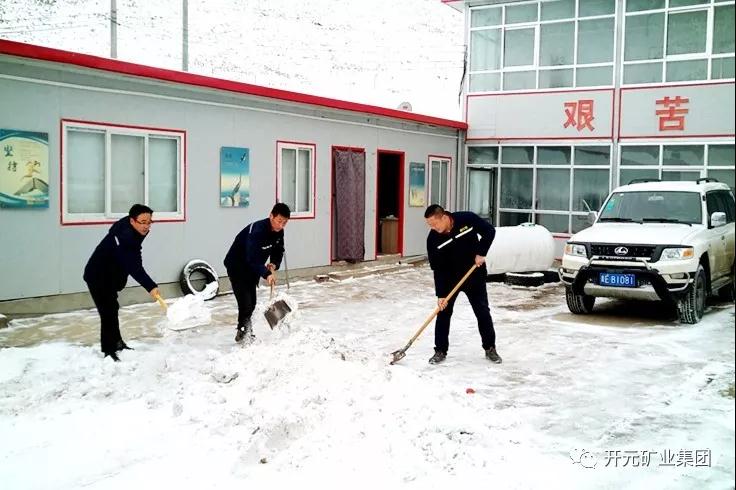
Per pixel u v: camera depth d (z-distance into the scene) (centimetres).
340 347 608
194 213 1047
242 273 716
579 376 635
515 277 1238
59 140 873
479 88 1681
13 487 393
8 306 833
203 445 450
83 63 874
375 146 1401
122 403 527
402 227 1489
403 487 393
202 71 3641
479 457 432
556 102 1570
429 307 990
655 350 737
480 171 1675
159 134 994
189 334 781
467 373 641
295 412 463
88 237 912
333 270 1308
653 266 850
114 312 643
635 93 1480
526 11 1609
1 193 816
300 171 1241
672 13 1446
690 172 1439
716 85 1401
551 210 1595
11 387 548
